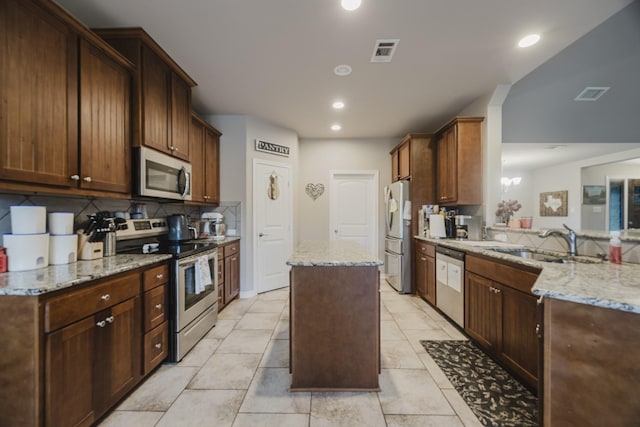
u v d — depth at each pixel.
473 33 2.15
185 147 2.75
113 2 1.80
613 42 2.72
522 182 7.54
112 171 1.90
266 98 3.35
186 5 1.84
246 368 2.13
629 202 6.07
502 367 2.14
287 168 4.49
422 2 1.82
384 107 3.64
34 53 1.41
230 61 2.54
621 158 5.48
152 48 2.21
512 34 2.17
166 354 2.16
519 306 1.92
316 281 1.87
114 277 1.63
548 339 1.20
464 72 2.76
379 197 5.07
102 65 1.82
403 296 3.98
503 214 3.23
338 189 5.12
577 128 4.46
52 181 1.50
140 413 1.64
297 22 2.02
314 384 1.86
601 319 1.08
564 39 2.23
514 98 3.79
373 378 1.86
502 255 2.12
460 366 2.16
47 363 1.24
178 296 2.21
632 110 4.03
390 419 1.60
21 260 1.54
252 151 3.99
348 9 1.89
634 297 1.09
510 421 1.58
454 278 2.85
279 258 4.39
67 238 1.77
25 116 1.38
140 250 2.43
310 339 1.87
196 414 1.64
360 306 1.86
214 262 2.89
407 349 2.43
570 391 1.15
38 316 1.22
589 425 1.11
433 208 3.86
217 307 2.99
